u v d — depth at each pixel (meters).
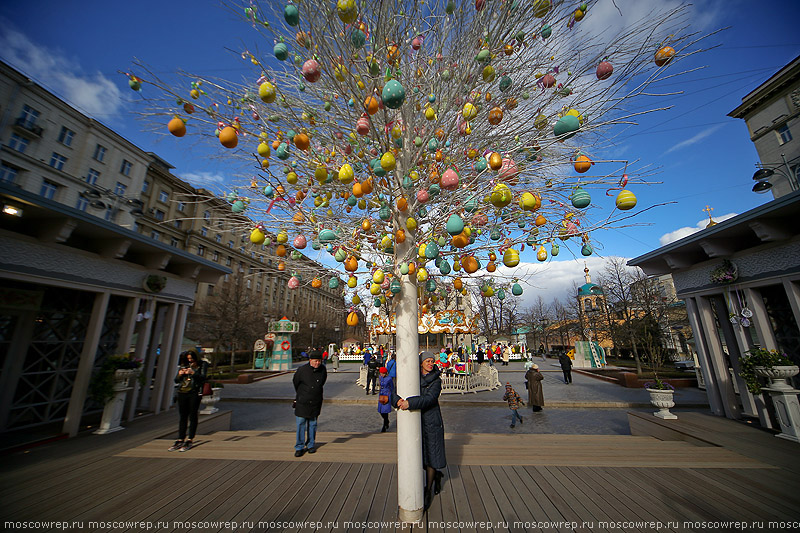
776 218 4.35
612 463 3.59
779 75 16.55
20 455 4.02
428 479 2.75
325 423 7.68
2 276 3.91
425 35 2.50
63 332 5.63
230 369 20.78
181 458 3.89
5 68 17.56
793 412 4.14
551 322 36.56
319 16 2.19
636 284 17.67
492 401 9.78
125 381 5.29
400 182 2.80
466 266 2.54
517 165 2.61
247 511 2.64
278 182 2.66
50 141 19.53
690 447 4.11
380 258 3.16
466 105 2.20
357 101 2.52
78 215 4.26
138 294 5.94
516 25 2.29
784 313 5.02
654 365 15.20
